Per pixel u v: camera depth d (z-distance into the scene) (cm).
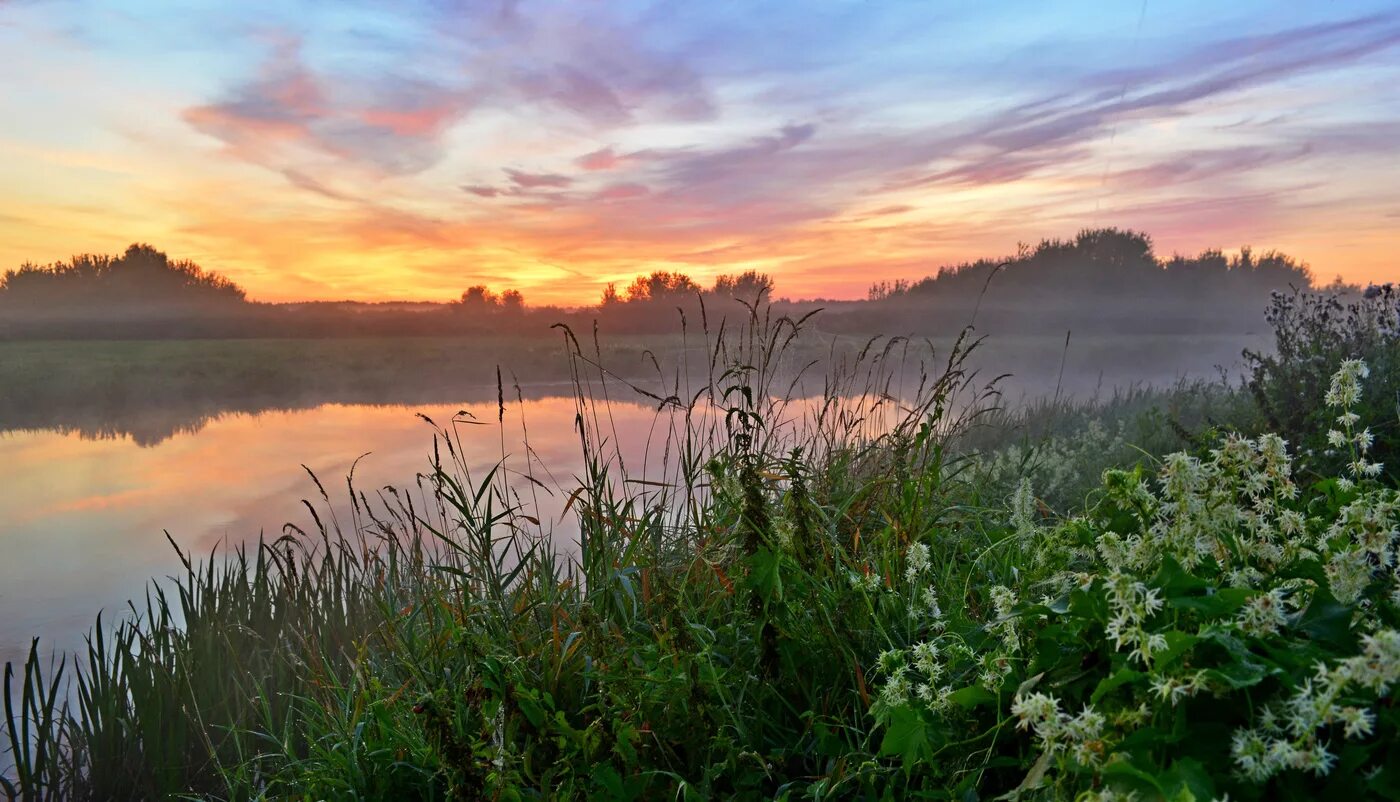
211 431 1638
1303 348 631
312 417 1855
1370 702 137
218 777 351
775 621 267
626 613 305
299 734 346
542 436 1271
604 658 261
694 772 239
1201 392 912
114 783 348
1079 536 224
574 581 336
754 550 285
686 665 247
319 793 266
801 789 233
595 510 330
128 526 840
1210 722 149
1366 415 448
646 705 247
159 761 348
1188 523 191
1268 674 142
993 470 478
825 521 328
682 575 329
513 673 251
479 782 224
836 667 268
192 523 841
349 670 386
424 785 257
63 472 1193
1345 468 406
